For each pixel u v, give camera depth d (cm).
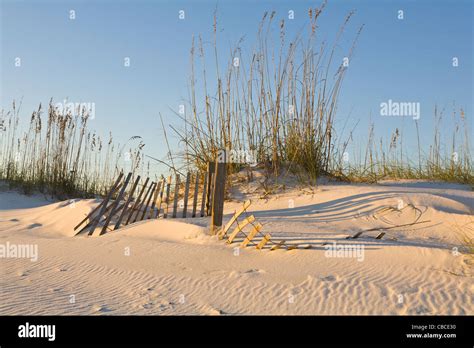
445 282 553
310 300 535
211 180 1066
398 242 692
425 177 1260
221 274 634
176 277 638
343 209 922
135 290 596
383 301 522
